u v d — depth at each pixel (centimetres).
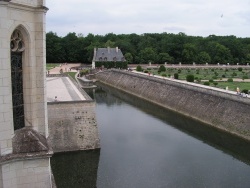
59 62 18738
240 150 4494
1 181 1541
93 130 4472
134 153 4281
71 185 3497
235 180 3475
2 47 1477
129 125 5797
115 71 13038
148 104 8275
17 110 1677
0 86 1495
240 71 12331
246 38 19275
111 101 8650
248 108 5209
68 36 19125
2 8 1449
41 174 1647
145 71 12169
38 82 1728
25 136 1656
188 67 14400
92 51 17825
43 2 1684
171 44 17150
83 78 12456
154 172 3678
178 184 3375
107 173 3675
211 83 8194
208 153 4325
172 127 5716
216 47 16812
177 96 7569
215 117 5856
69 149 4325
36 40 1697
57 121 4338
